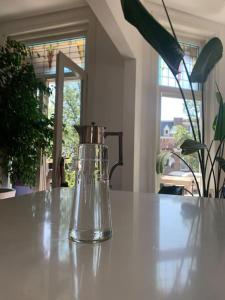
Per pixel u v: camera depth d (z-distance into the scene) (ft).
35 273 1.29
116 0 6.56
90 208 1.79
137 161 9.80
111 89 10.04
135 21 4.80
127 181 9.27
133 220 2.41
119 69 9.96
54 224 2.19
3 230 2.01
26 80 10.07
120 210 2.83
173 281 1.23
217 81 10.93
